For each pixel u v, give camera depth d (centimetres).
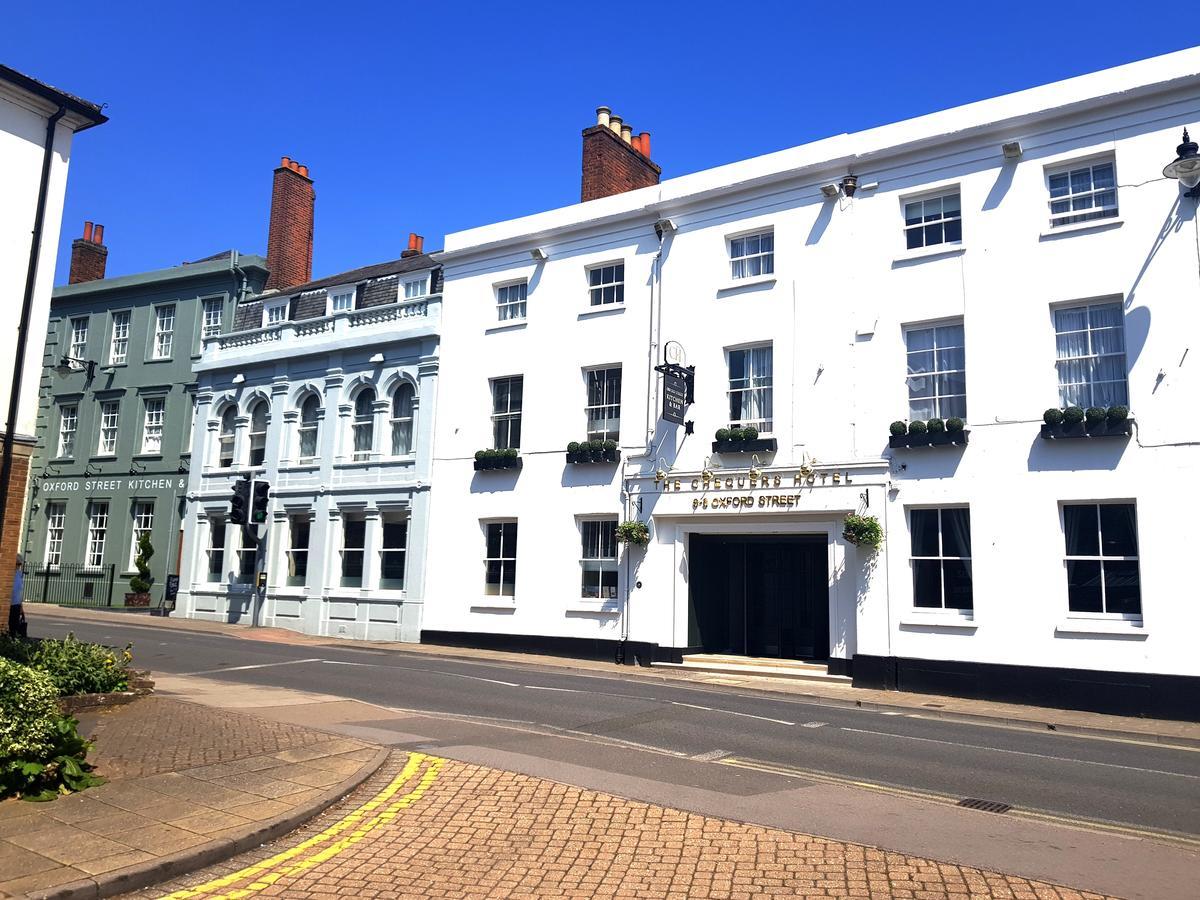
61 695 1121
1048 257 1705
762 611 2055
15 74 1370
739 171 2111
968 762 1024
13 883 555
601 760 956
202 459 2936
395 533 2527
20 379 1373
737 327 2041
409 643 2377
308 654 2008
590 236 2314
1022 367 1698
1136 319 1605
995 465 1692
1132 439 1574
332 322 2730
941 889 589
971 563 1697
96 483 3203
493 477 2352
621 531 2053
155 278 3200
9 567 1348
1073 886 596
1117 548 1583
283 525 2709
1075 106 1697
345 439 2652
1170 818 796
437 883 602
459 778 848
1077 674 1560
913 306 1834
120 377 3238
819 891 588
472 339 2461
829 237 1955
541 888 595
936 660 1688
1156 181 1622
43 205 1420
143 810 713
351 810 757
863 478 1808
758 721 1274
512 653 2202
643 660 2016
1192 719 1454
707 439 2041
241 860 640
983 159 1798
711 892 588
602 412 2230
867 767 980
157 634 2314
